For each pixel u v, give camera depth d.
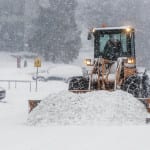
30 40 133.38
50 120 22.95
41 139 16.98
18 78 79.00
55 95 25.19
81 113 22.58
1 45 140.50
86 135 17.73
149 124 22.12
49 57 129.38
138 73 29.52
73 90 26.81
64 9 132.62
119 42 30.30
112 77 27.58
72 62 133.50
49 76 80.81
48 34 129.88
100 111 22.56
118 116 22.38
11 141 16.80
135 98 24.52
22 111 34.47
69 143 15.87
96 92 24.53
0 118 28.88
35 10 145.38
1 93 43.41
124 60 28.28
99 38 30.73
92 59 29.31
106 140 16.42
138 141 16.16
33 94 51.72
